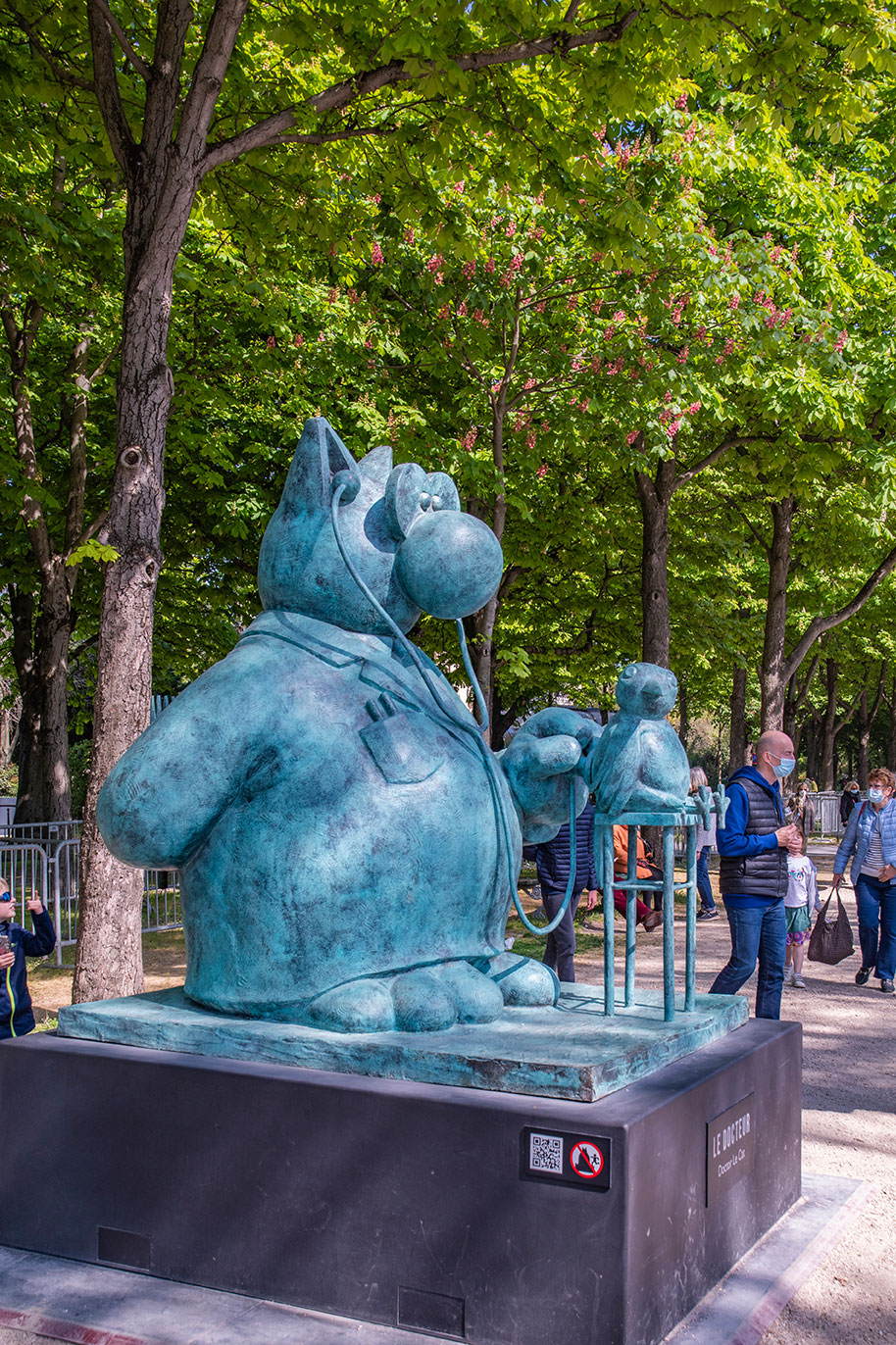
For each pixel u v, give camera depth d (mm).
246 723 3412
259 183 8328
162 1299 3236
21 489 13094
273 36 7141
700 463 13641
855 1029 7656
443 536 3637
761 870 6145
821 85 6930
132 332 6438
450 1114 3000
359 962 3438
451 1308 2973
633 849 3938
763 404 11914
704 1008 4020
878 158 14414
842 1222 4066
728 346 10078
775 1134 4000
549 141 7465
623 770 3666
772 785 6293
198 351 12336
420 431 10438
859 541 17406
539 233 9258
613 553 15523
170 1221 3379
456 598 3660
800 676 34562
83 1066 3551
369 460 3943
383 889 3439
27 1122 3643
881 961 9062
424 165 8148
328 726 3473
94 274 11578
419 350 10719
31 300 12094
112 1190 3482
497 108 7320
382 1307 3061
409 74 6590
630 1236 2812
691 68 7332
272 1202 3227
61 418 14797
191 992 3754
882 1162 4902
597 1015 3793
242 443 14273
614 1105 2982
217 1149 3316
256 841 3457
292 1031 3398
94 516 15023
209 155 6719
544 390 10375
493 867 3670
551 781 3920
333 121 7789
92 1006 3846
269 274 11094
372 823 3428
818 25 6398
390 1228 3062
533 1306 2873
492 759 3814
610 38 6719
